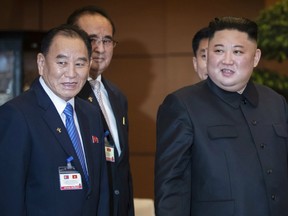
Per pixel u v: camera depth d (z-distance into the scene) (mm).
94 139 5207
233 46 4691
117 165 5918
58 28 5051
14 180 4582
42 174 4691
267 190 4578
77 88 4996
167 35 12844
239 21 4750
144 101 13023
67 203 4719
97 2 13070
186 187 4672
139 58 13023
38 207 4684
